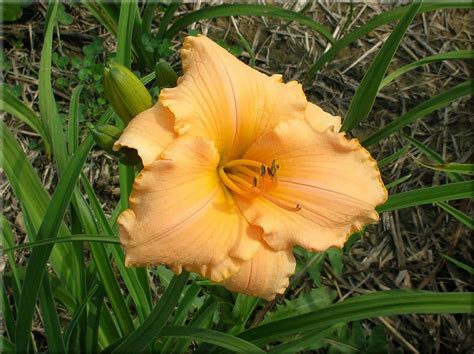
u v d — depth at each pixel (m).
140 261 0.23
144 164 0.23
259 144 0.27
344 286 0.51
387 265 0.52
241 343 0.29
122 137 0.24
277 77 0.29
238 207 0.26
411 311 0.29
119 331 0.42
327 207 0.26
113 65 0.26
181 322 0.38
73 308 0.38
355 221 0.27
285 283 0.26
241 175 0.28
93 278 0.38
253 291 0.26
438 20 0.64
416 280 0.52
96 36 0.60
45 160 0.53
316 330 0.35
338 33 0.62
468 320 0.49
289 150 0.27
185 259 0.24
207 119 0.25
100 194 0.53
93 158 0.54
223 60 0.27
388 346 0.49
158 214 0.23
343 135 0.27
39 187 0.34
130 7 0.38
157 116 0.24
